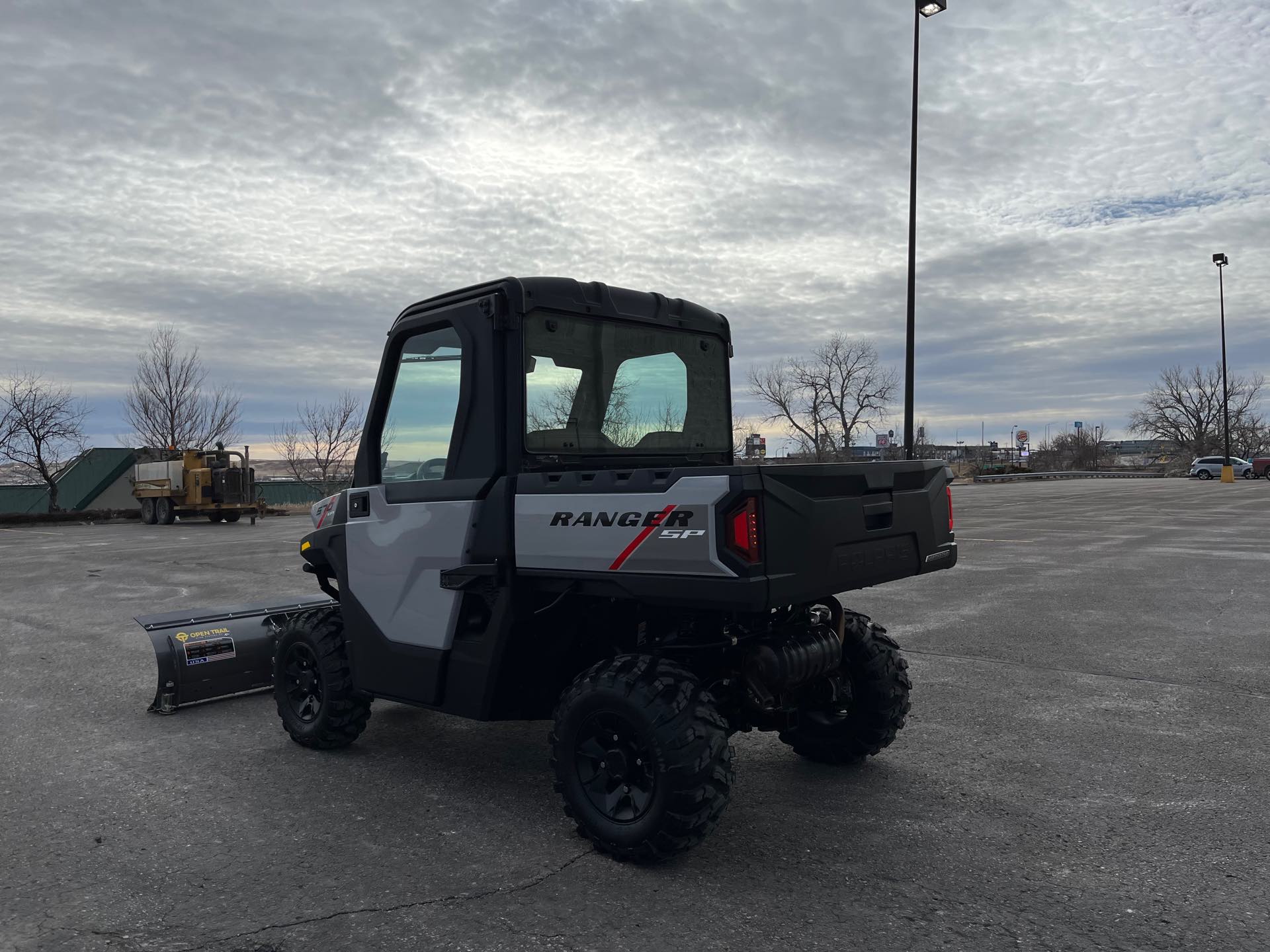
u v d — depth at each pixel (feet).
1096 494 131.23
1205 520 74.54
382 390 15.38
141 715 19.92
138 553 61.16
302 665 17.42
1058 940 9.75
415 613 14.49
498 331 13.26
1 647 28.07
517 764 16.28
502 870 11.68
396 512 14.78
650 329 15.33
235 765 16.34
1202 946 9.63
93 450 132.36
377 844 12.60
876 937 9.85
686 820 11.15
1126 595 34.88
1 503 132.16
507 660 13.56
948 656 24.58
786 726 14.34
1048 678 22.09
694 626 12.91
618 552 11.73
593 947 9.69
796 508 11.23
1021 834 12.71
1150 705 19.58
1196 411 301.63
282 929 10.18
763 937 9.86
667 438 15.56
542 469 13.50
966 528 68.95
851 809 13.75
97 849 12.59
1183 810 13.61
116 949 9.80
